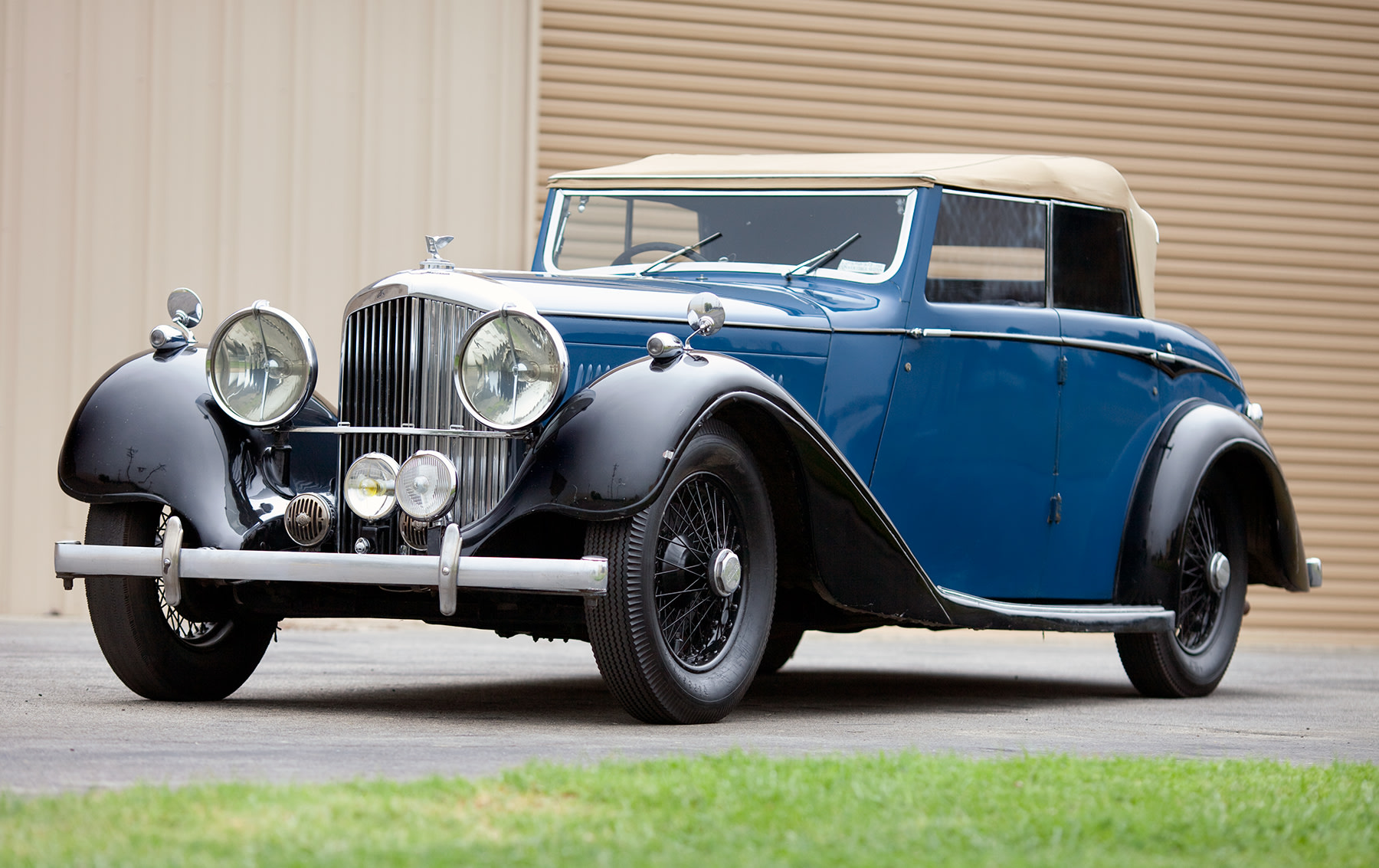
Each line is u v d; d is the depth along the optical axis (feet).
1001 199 28.81
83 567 22.71
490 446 22.30
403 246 48.60
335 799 13.88
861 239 27.86
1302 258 55.83
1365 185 56.39
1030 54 53.93
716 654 22.72
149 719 21.86
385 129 48.52
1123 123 54.65
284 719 22.12
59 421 46.78
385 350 22.97
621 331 23.82
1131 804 14.93
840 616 26.27
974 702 29.14
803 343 25.50
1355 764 18.30
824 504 23.71
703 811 13.91
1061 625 27.78
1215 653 32.01
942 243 27.71
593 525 21.20
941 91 53.36
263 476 23.82
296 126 47.96
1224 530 32.73
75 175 47.01
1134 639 30.71
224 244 47.60
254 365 23.66
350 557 21.18
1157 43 54.95
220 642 25.04
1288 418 55.57
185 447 23.30
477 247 49.11
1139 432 30.83
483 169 49.21
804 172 28.68
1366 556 55.72
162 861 11.43
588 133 50.72
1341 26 56.29
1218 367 33.60
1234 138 55.47
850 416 25.99
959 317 27.68
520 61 49.62
